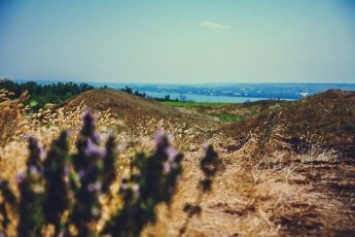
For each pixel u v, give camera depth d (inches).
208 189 186.4
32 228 106.2
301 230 164.4
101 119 197.3
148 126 233.9
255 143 309.9
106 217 113.0
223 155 269.9
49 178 111.0
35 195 106.3
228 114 1846.7
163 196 121.9
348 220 174.6
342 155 325.4
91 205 111.0
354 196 206.7
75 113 195.8
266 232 160.4
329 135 420.8
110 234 112.0
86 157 116.6
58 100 2011.6
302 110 584.7
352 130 439.8
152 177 121.3
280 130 406.3
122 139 191.2
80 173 113.3
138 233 115.7
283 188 211.3
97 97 1240.2
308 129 464.1
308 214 179.2
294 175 246.5
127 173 126.0
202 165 206.2
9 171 132.1
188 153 218.7
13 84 1991.9
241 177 223.9
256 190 201.6
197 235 150.5
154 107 1451.8
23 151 143.6
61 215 111.2
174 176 124.8
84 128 126.0
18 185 108.0
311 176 245.0
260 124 527.2
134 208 113.9
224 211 175.2
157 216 121.6
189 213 164.7
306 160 298.5
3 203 109.2
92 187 112.2
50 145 119.0
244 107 1948.8
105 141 138.6
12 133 186.2
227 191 197.0
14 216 111.1
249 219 170.6
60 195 110.6
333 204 193.8
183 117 1315.2
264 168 262.5
